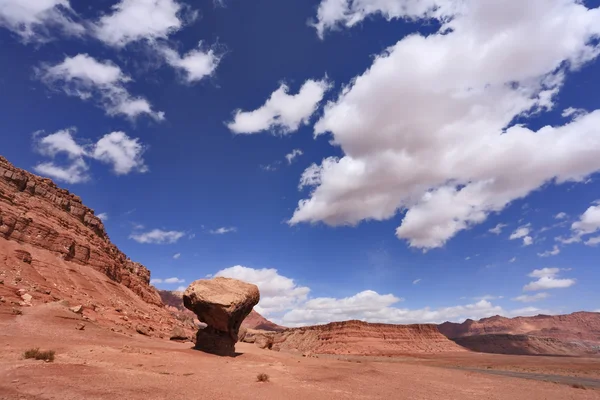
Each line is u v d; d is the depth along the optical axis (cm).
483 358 13325
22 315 3347
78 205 9269
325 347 16700
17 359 1786
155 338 5056
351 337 17250
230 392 1650
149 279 12306
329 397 1806
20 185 7444
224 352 3350
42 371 1511
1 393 1182
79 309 4322
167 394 1423
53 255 6412
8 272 4644
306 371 2822
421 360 11550
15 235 5950
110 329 4294
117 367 1945
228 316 3309
